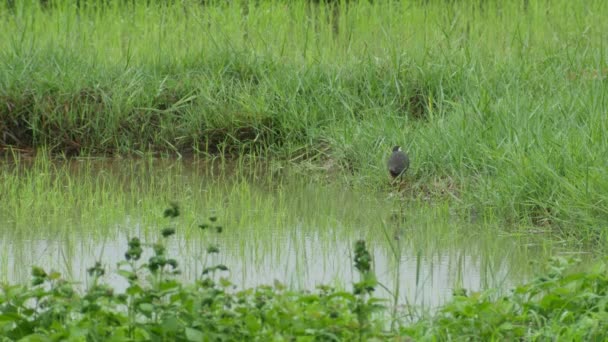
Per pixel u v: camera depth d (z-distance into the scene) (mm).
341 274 16688
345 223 20047
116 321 11695
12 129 25922
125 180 23656
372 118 25281
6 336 11797
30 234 19234
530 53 28141
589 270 15969
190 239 18859
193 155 25812
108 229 19516
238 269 16953
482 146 21578
